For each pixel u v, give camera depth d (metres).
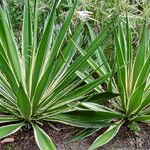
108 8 3.80
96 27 3.73
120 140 3.09
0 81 3.06
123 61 3.01
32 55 2.87
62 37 2.96
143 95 3.08
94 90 3.26
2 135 2.83
